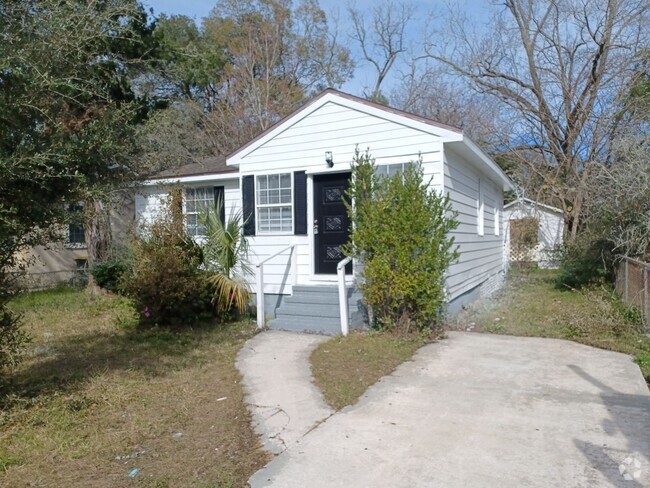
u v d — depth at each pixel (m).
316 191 9.42
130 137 7.09
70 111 5.06
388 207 7.31
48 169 4.00
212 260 9.42
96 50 5.96
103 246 13.80
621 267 10.28
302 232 9.44
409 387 5.18
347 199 9.12
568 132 20.42
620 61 18.61
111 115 5.22
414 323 7.52
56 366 6.31
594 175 13.23
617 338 7.20
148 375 5.94
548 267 21.58
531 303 11.13
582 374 5.54
